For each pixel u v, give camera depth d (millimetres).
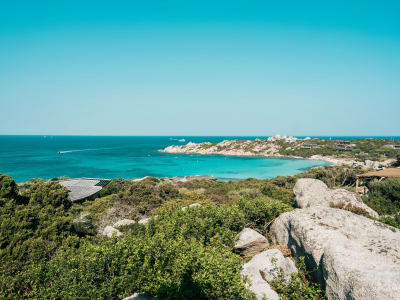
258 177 81438
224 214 12000
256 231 11977
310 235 8766
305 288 7129
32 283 7926
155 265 7746
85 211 22875
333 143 150750
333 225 9484
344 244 7777
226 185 46094
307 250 8688
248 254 10664
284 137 177500
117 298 7379
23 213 11656
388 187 20781
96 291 7105
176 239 9836
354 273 6277
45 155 140500
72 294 7023
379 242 8305
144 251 8180
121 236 10633
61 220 12328
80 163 109312
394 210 17391
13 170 86312
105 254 7902
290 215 10711
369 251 7523
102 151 175875
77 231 14609
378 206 18234
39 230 11305
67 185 39125
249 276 8258
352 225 9359
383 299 5355
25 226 11211
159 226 11484
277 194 28375
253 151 157000
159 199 26750
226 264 7434
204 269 7301
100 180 44562
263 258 8883
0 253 9508
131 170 94000
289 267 8562
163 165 109125
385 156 112125
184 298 6707
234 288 6734
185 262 7594
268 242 11398
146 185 30844
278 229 11430
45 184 16594
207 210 12516
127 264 7801
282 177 55281
